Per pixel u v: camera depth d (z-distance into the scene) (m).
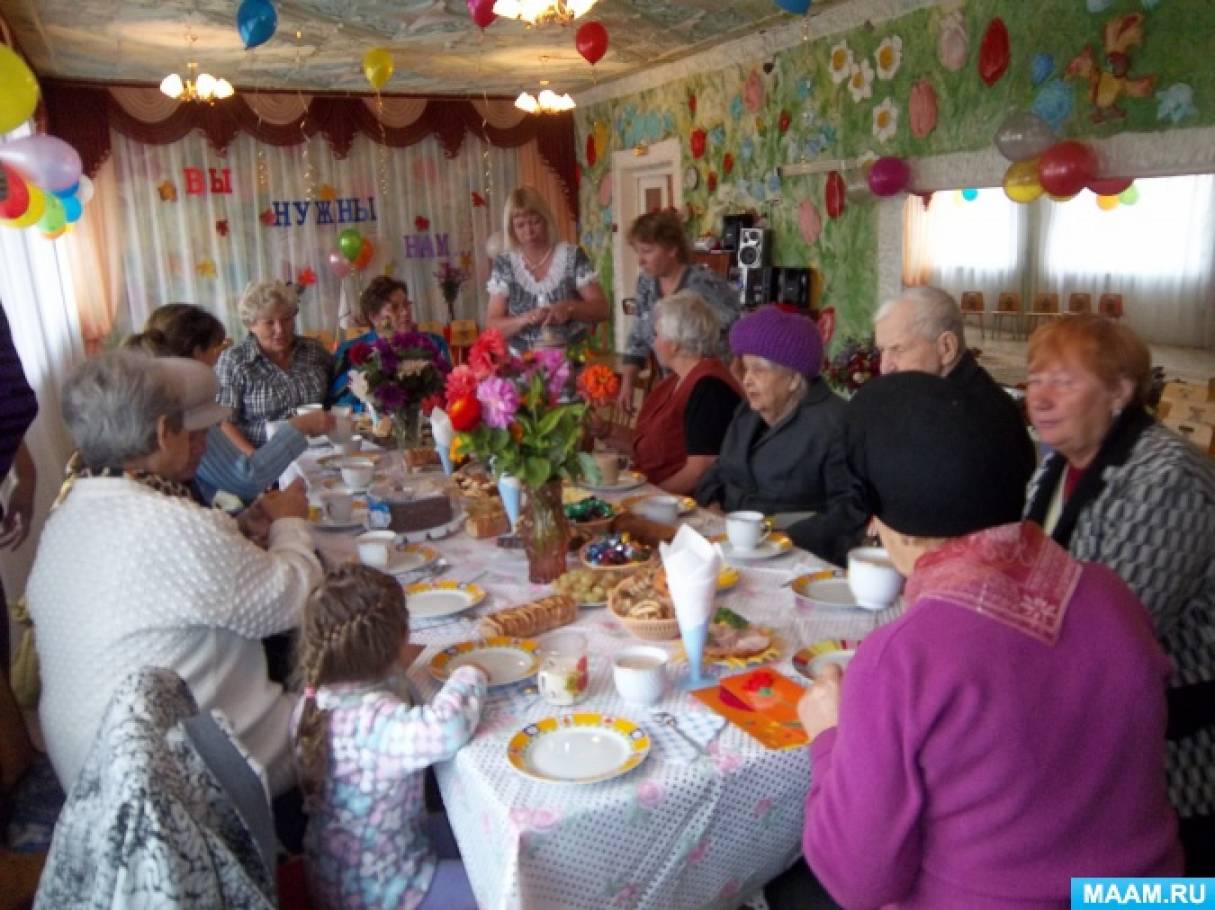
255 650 1.62
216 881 1.09
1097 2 3.67
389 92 7.14
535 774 1.20
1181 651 1.38
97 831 1.10
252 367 3.79
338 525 2.38
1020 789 0.87
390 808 1.35
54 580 1.49
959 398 1.05
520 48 5.63
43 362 4.68
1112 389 1.45
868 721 0.91
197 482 2.63
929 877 0.94
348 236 6.86
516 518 2.15
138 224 6.62
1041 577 0.93
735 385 2.83
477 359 1.77
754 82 5.72
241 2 4.25
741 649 1.54
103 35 4.91
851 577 1.69
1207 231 7.23
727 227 6.00
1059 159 3.65
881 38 4.75
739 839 1.25
